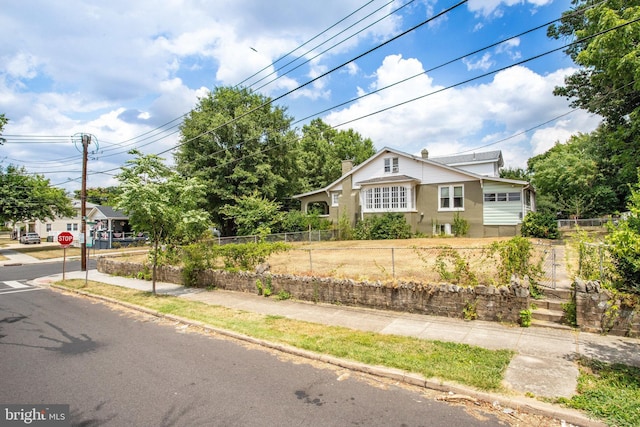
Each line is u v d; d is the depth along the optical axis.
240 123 29.98
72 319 9.50
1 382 5.44
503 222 21.14
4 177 34.00
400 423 4.11
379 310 8.92
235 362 6.16
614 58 14.41
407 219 23.27
